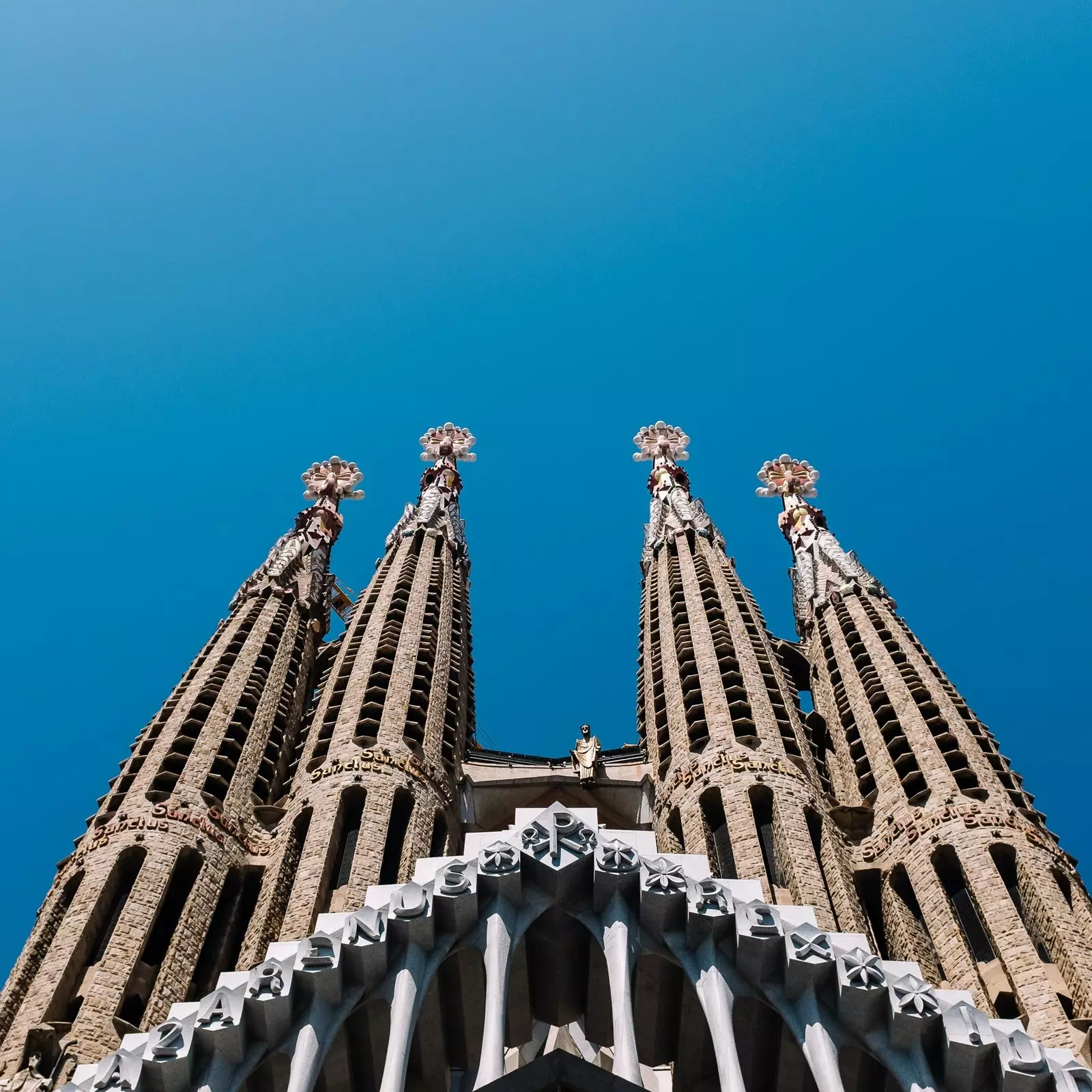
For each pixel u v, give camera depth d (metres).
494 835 47.28
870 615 83.31
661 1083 49.12
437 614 85.06
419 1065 44.62
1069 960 53.00
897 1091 41.28
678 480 109.19
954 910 57.62
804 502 103.44
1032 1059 39.41
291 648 80.69
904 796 64.69
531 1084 37.28
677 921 44.22
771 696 74.56
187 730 68.88
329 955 42.12
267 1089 41.38
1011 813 61.75
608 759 76.94
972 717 70.81
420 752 69.88
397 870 62.97
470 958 44.31
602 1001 45.56
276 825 65.44
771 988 42.34
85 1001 51.28
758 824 65.31
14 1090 46.81
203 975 56.75
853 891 60.66
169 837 60.22
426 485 111.00
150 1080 39.78
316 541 96.31
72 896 57.56
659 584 91.88
